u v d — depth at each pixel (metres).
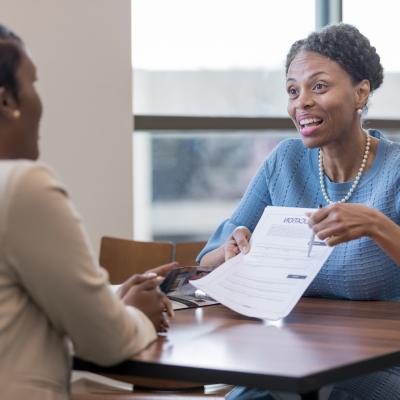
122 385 5.25
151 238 7.10
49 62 6.21
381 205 3.51
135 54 6.97
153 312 2.82
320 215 3.13
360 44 3.49
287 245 3.24
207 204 7.31
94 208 6.45
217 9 7.34
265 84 7.61
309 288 3.58
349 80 3.48
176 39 7.16
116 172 6.53
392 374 3.28
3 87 2.47
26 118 2.52
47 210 2.31
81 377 5.30
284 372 2.31
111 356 2.48
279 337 2.77
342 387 3.30
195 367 2.41
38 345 2.41
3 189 2.30
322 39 3.48
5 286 2.37
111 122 6.48
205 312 3.21
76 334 2.42
